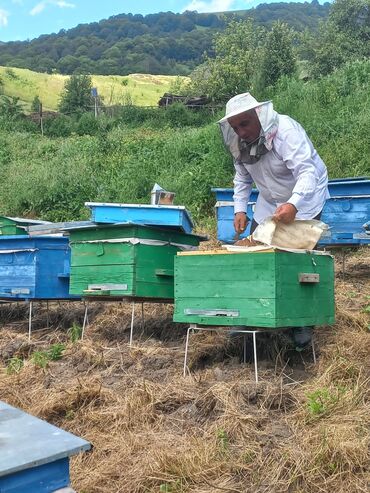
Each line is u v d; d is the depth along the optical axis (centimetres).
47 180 1237
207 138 1234
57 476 170
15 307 692
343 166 991
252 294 373
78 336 548
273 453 313
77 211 1154
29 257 562
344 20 3158
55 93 4934
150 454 326
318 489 288
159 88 5853
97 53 12438
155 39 12212
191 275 400
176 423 357
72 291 503
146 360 447
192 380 398
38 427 182
